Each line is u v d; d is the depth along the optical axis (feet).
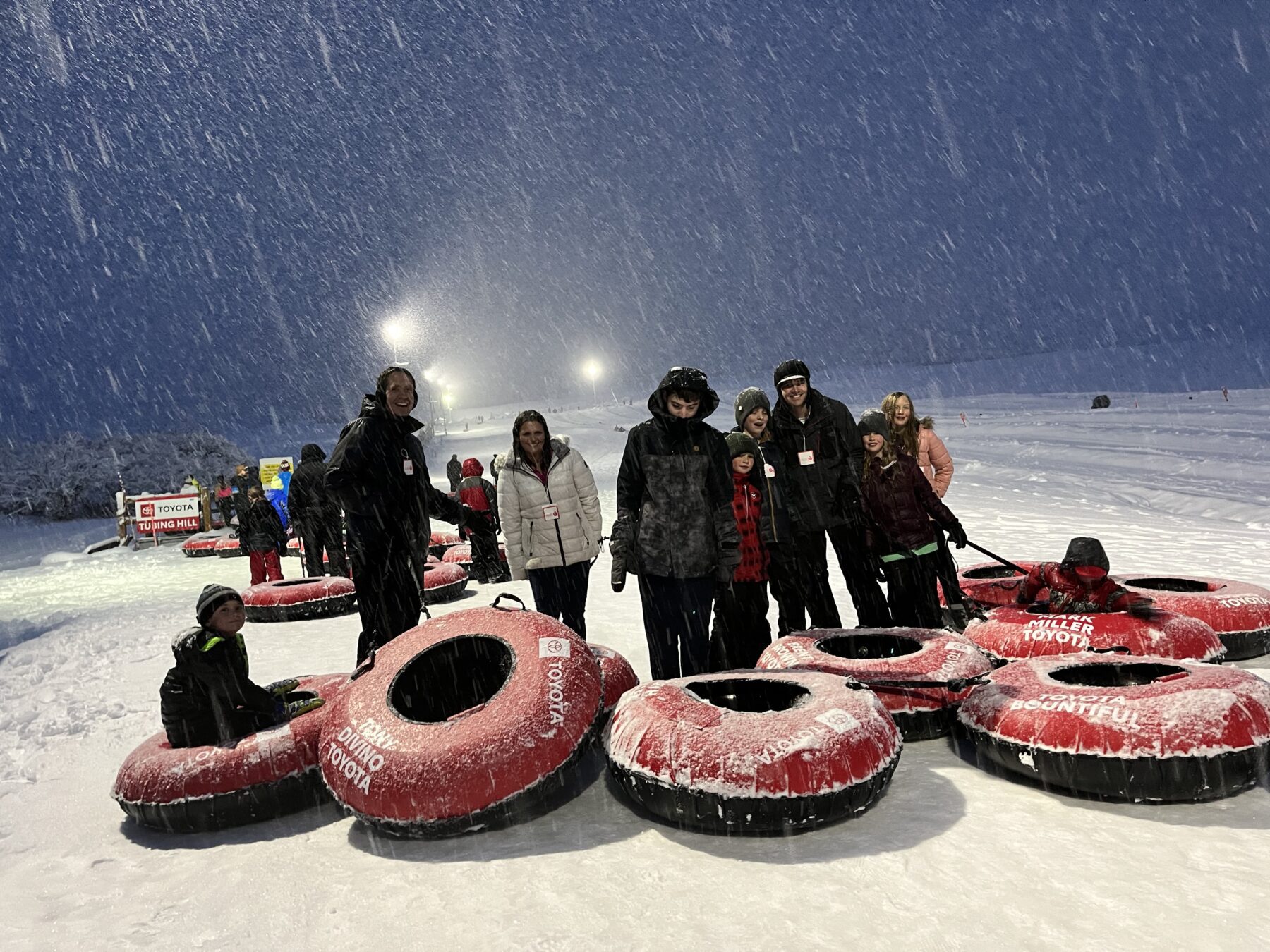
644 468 14.56
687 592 14.52
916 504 17.35
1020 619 16.20
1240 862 9.41
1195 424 75.61
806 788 10.52
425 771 11.10
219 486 74.84
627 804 12.12
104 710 19.16
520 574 17.21
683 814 10.95
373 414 16.84
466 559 34.76
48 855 12.03
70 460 107.34
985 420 100.89
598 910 9.21
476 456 125.70
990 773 12.50
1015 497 49.47
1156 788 10.86
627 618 24.91
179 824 12.34
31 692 21.79
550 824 11.62
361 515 16.69
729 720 11.28
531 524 17.06
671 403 14.21
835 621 18.44
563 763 11.62
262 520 39.40
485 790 11.10
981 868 9.58
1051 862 9.64
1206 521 38.50
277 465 57.88
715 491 14.62
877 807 11.46
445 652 13.73
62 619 35.45
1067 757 11.25
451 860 10.76
